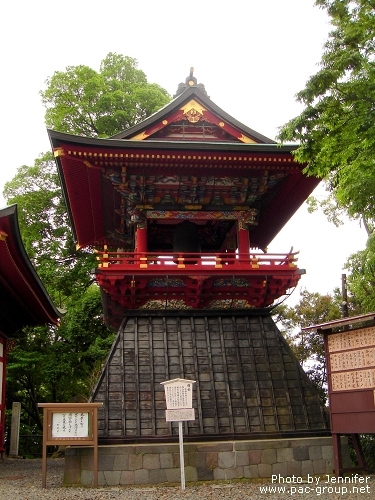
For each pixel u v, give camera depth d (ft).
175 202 70.74
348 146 44.60
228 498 43.27
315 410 59.26
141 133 68.39
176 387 51.16
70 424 50.29
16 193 119.75
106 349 108.47
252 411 58.34
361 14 44.93
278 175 68.03
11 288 77.36
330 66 44.45
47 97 118.73
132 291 64.39
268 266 65.87
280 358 63.05
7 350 89.97
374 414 48.67
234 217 71.72
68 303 119.75
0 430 82.89
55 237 120.37
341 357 52.95
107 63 128.36
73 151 61.41
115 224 88.79
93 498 43.65
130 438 54.08
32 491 48.01
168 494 45.62
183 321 65.10
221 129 69.97
